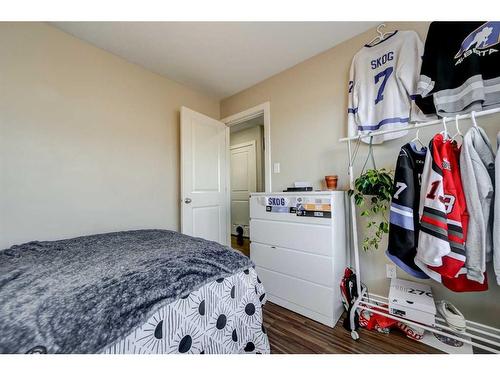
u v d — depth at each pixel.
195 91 2.72
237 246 3.76
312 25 1.68
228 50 1.97
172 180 2.44
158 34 1.75
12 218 1.46
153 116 2.29
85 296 0.70
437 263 1.07
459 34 1.29
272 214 1.89
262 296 1.15
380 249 1.69
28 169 1.53
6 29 1.47
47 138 1.61
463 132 1.34
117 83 2.02
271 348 1.32
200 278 0.90
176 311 0.79
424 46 1.46
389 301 1.37
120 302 0.70
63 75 1.70
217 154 2.77
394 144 1.61
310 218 1.65
